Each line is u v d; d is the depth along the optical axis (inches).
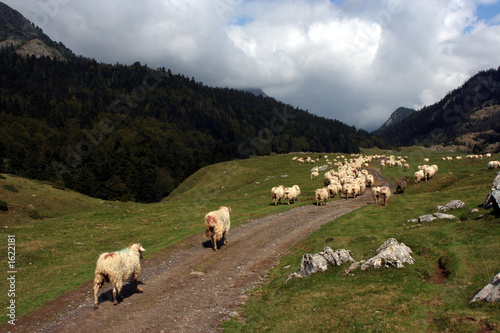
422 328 337.7
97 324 410.9
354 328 350.3
